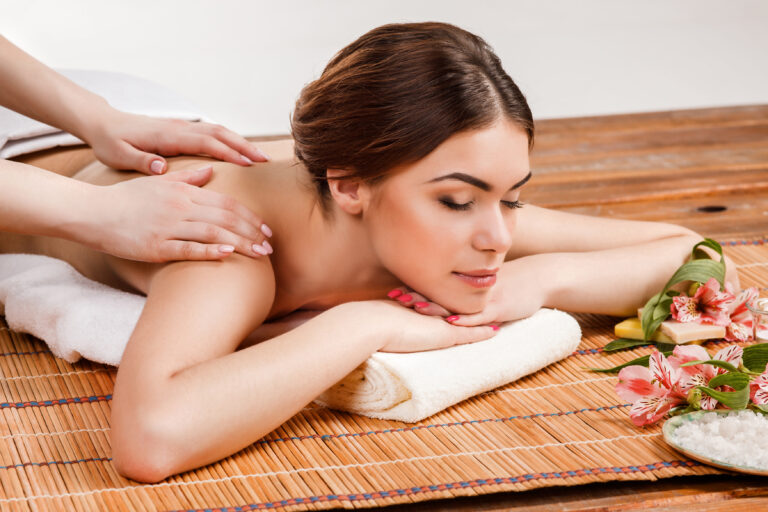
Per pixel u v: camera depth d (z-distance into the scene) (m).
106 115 1.92
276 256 1.71
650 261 1.93
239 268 1.58
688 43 5.00
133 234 1.60
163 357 1.44
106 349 1.74
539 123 3.62
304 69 4.55
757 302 1.88
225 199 1.64
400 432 1.59
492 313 1.74
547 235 2.02
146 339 1.47
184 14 5.41
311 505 1.37
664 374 1.55
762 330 1.86
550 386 1.75
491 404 1.69
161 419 1.39
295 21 5.33
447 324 1.69
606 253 1.94
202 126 1.87
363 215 1.64
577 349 1.90
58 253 2.03
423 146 1.52
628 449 1.52
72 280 1.92
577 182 2.90
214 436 1.42
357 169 1.57
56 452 1.52
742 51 4.83
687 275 1.85
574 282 1.87
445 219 1.57
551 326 1.79
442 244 1.58
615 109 3.90
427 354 1.65
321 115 1.59
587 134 3.45
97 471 1.47
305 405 1.53
